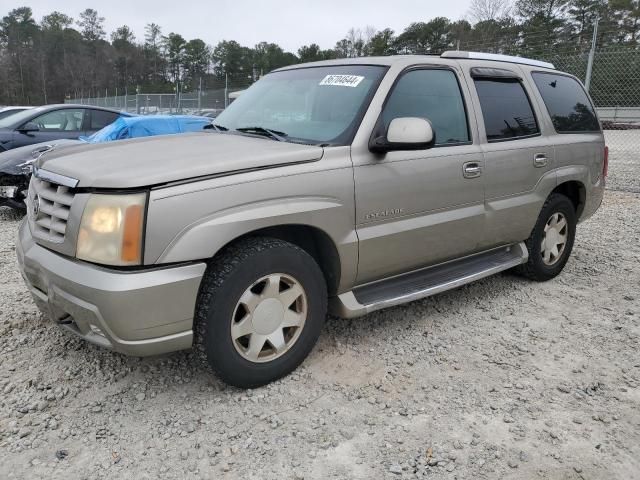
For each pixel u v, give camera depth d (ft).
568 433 9.16
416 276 12.92
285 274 9.96
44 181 9.88
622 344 12.50
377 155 10.99
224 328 9.31
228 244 9.59
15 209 26.12
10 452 8.39
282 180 9.68
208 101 78.95
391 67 11.93
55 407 9.57
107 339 8.81
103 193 8.59
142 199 8.43
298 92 12.76
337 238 10.51
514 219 14.34
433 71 12.71
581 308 14.61
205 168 9.00
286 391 10.19
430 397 10.14
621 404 10.06
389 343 12.26
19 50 265.54
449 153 12.38
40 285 9.61
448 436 9.00
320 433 9.02
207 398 9.93
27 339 11.90
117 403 9.73
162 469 8.11
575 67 44.80
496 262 14.57
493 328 13.24
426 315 13.93
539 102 15.34
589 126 17.24
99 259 8.50
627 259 19.24
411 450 8.64
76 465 8.16
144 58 274.98
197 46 263.90
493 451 8.66
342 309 11.14
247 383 9.94
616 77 44.37
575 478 8.13
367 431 9.10
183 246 8.64
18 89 255.29
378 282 12.08
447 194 12.37
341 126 11.17
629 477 8.16
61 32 283.18
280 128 12.01
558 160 15.52
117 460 8.29
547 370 11.25
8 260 17.83
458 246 13.10
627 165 44.83
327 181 10.23
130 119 26.71
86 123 33.47
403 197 11.48
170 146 10.65
